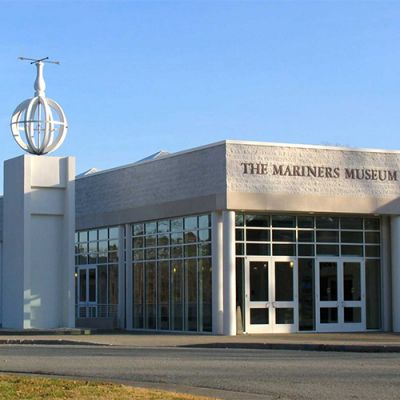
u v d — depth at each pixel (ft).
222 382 51.52
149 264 120.47
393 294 112.37
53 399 41.60
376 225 114.52
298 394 45.83
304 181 107.24
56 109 115.14
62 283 112.88
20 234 111.45
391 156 112.98
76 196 138.10
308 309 109.19
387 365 62.13
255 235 107.04
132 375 55.83
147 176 119.03
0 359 69.05
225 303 102.58
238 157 103.91
